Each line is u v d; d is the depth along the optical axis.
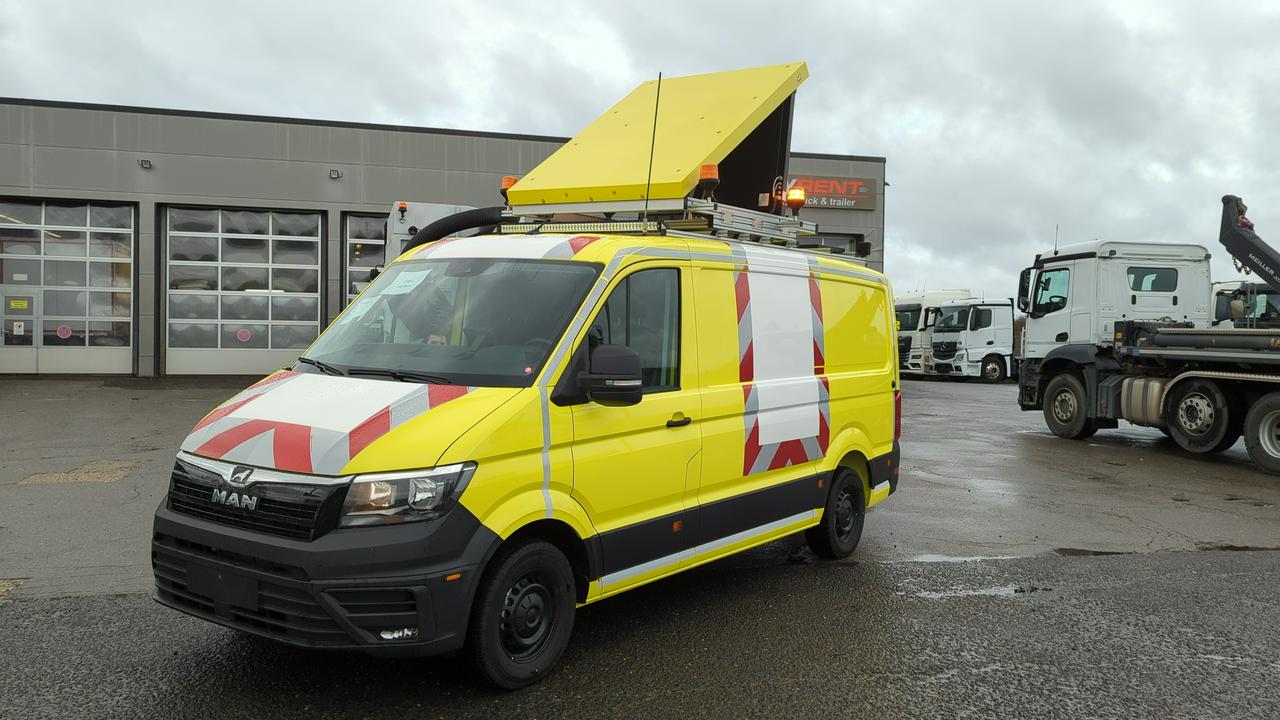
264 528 3.61
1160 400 12.39
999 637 4.92
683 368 4.82
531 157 25.22
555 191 5.82
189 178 23.16
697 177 5.47
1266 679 4.39
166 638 4.53
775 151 6.92
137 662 4.21
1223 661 4.62
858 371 6.52
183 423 13.46
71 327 23.09
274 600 3.56
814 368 5.97
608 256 4.51
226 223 23.78
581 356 4.22
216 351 23.81
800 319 5.85
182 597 3.85
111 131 22.64
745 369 5.28
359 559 3.46
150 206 22.97
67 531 6.81
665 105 6.76
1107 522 7.96
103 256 23.14
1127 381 12.95
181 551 3.82
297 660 4.27
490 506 3.75
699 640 4.77
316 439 3.66
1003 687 4.23
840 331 6.31
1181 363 12.50
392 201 24.45
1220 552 6.95
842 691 4.13
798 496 5.75
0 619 4.80
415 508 3.55
